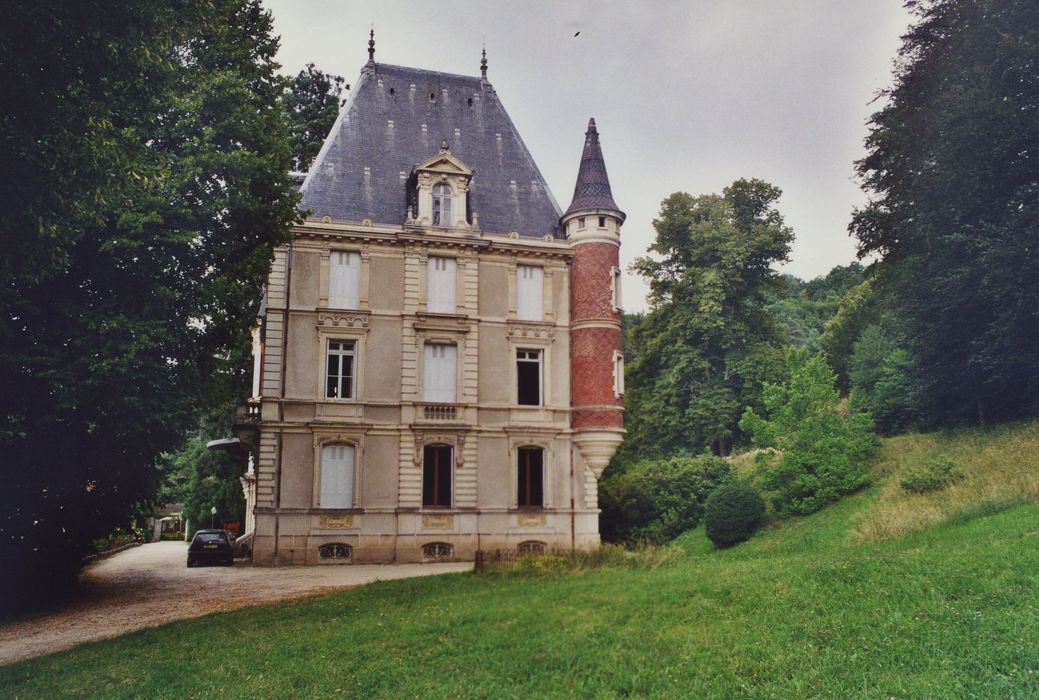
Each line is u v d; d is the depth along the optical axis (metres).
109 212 18.62
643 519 38.66
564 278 34.41
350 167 33.56
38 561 22.11
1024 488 19.30
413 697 9.70
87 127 13.34
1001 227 26.62
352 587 20.41
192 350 22.36
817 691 8.44
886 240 34.75
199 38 22.45
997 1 28.33
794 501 32.25
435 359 32.34
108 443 21.48
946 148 28.52
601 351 33.41
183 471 61.00
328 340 31.16
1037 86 27.53
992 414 30.61
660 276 55.09
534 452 33.19
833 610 11.12
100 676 12.03
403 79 36.84
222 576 26.62
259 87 25.73
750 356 50.09
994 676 8.24
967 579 11.49
